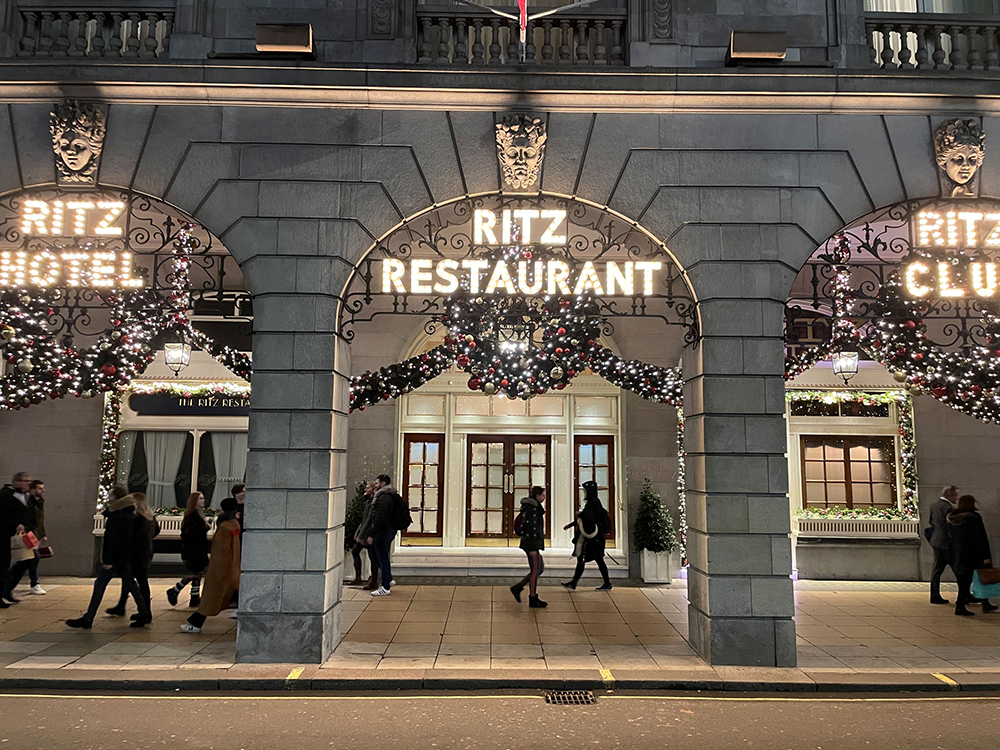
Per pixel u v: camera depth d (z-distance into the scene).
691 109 8.04
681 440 12.50
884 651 7.81
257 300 7.72
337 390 7.82
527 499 10.31
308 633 7.24
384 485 11.27
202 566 9.76
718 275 7.79
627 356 12.62
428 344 13.55
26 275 8.10
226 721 5.71
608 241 9.84
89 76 7.83
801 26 8.52
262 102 7.94
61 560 11.93
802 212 7.93
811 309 12.02
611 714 5.96
